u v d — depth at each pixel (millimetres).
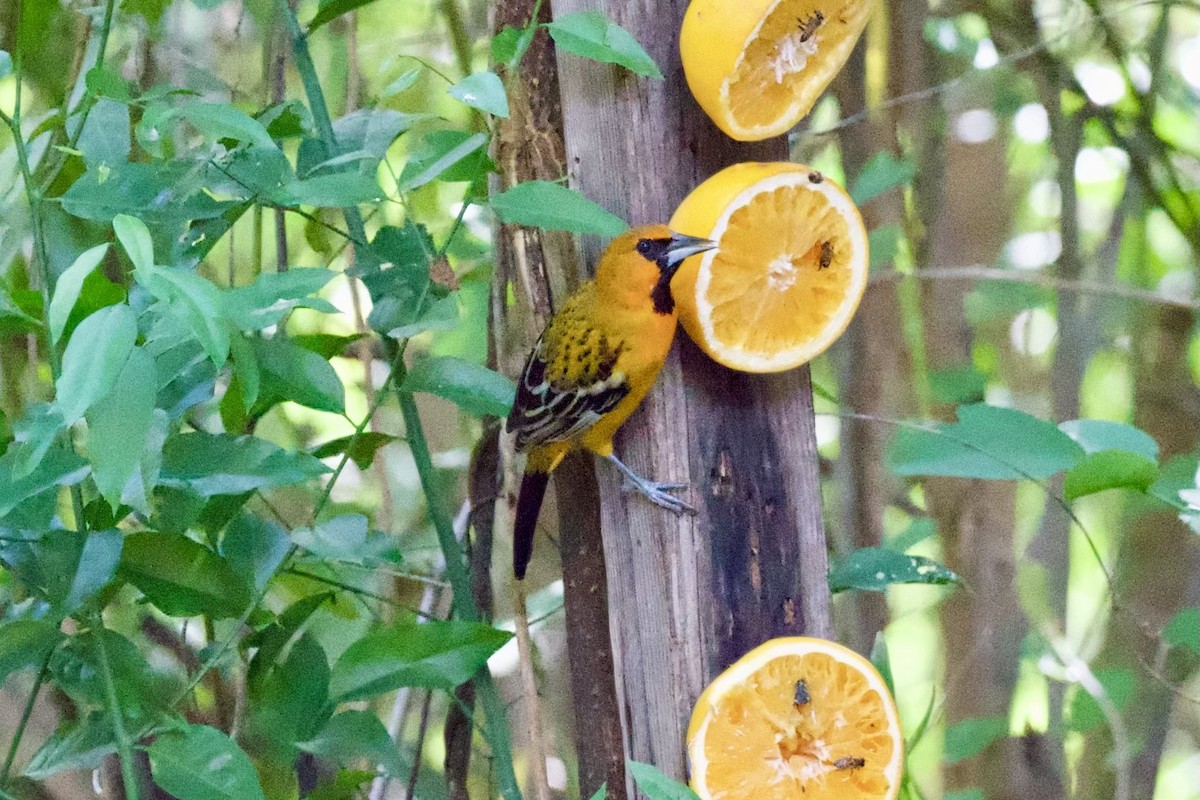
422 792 7461
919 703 10164
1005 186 10469
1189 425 10359
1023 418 5797
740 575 5258
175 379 5062
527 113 5547
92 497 5207
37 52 6602
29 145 5844
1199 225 10219
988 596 10109
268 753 5520
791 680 5055
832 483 10508
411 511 9430
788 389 5383
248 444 4723
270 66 7215
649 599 5316
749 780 4992
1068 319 10391
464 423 9523
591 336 5211
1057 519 10195
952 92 10305
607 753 6000
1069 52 10273
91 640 5004
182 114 4363
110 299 4977
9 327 5086
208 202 5215
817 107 10398
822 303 5227
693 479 5258
